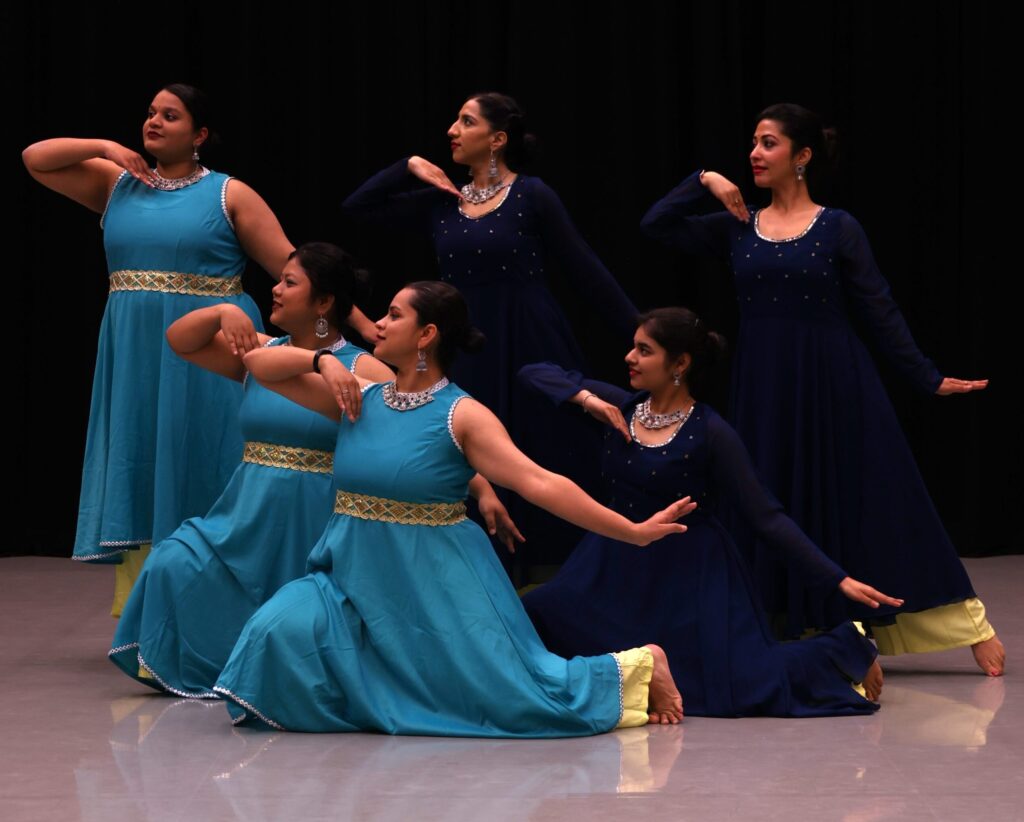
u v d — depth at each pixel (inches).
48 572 432.5
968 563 450.6
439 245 319.3
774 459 302.4
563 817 203.5
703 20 451.2
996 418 466.3
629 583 277.3
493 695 249.1
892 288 464.4
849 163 464.1
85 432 464.1
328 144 459.2
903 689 289.6
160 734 250.4
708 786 218.7
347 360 285.6
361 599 255.0
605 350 462.3
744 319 310.2
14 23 454.9
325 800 211.0
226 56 455.8
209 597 281.0
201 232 315.6
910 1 459.5
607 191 456.1
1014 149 462.6
